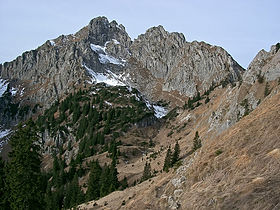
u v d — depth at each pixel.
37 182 38.47
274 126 50.78
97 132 199.12
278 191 32.53
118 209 74.69
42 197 39.50
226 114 117.81
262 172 39.66
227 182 43.81
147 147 186.88
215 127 120.38
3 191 38.56
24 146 37.81
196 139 113.44
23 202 37.50
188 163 68.69
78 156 164.25
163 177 79.81
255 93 111.50
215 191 43.25
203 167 57.03
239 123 68.62
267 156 42.00
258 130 54.12
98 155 169.00
